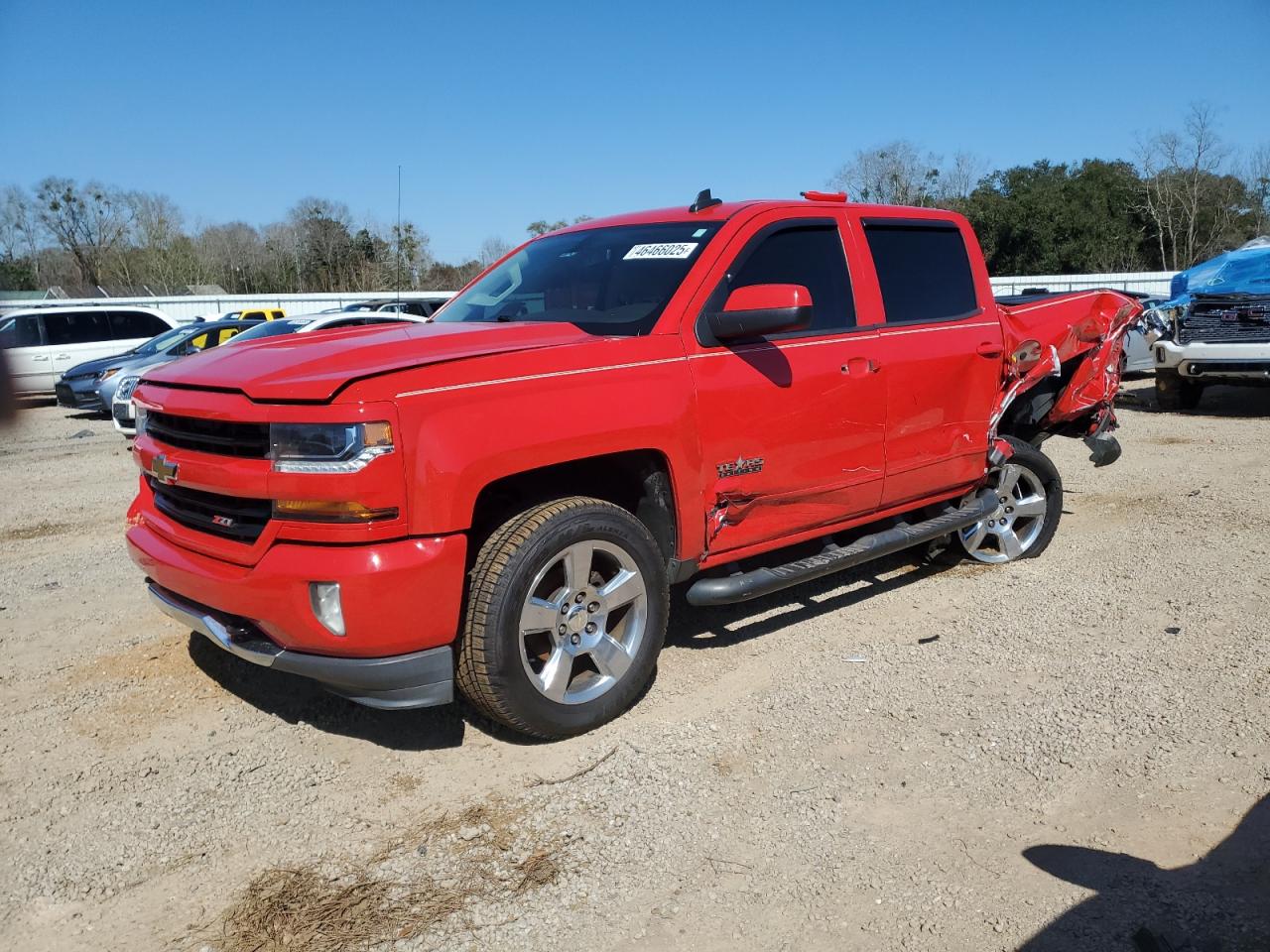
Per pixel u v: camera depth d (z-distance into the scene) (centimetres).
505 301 457
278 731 383
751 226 426
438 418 317
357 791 338
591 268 442
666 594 387
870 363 451
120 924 272
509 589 333
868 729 374
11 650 471
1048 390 605
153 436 376
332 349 353
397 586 310
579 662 384
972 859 291
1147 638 459
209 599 337
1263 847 293
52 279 5012
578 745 366
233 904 279
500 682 337
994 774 340
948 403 496
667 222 450
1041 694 400
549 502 355
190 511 356
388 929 266
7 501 846
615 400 359
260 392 318
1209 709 382
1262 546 594
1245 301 1117
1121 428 1111
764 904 273
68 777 350
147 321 1922
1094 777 335
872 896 275
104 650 468
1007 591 532
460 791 336
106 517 770
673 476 381
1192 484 783
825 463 438
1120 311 605
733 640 468
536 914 271
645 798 328
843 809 320
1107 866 286
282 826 318
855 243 468
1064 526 671
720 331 389
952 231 525
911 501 497
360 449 305
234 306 3125
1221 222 4719
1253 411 1220
